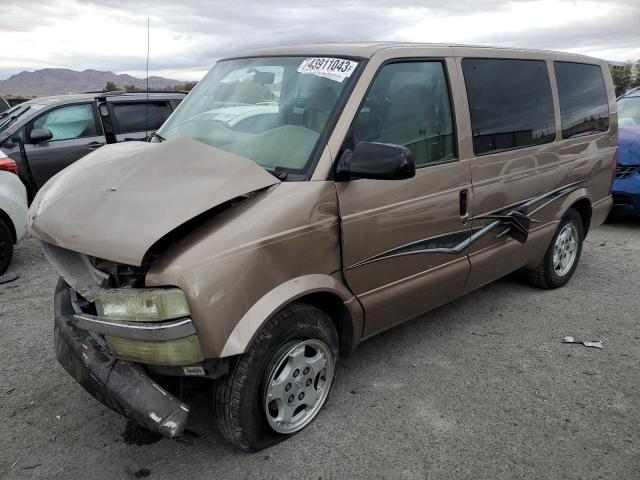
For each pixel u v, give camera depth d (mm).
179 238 2549
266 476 2779
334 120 3047
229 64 3963
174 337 2396
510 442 3039
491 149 3984
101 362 2617
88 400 3455
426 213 3473
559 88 4758
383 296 3334
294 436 3066
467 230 3852
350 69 3230
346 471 2812
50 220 2736
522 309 4820
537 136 4445
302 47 3662
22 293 5312
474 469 2830
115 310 2482
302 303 2902
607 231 7500
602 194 5500
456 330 4406
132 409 2496
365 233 3109
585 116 5086
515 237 4344
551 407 3365
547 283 5156
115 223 2510
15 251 6699
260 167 2855
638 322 4574
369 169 2816
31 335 4371
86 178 2889
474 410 3332
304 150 3008
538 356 3996
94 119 8383
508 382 3646
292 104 3283
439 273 3701
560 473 2803
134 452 2969
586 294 5176
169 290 2393
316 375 3078
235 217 2637
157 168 2754
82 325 2576
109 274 2680
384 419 3232
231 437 2781
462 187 3725
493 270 4246
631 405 3387
